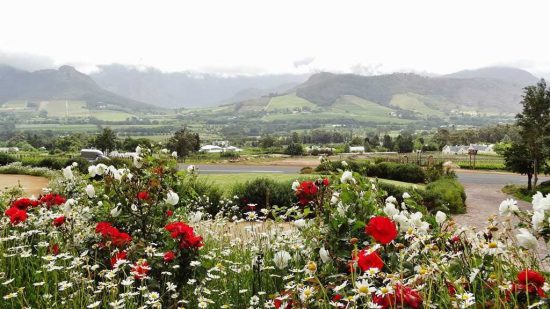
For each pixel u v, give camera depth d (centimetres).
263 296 311
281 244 344
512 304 212
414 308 199
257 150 8431
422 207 329
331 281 270
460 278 238
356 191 330
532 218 225
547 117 2489
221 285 332
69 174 417
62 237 375
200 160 5666
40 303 290
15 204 413
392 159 4434
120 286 321
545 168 2512
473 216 1463
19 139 12344
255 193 1198
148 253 321
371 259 226
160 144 424
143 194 384
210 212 1088
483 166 4375
